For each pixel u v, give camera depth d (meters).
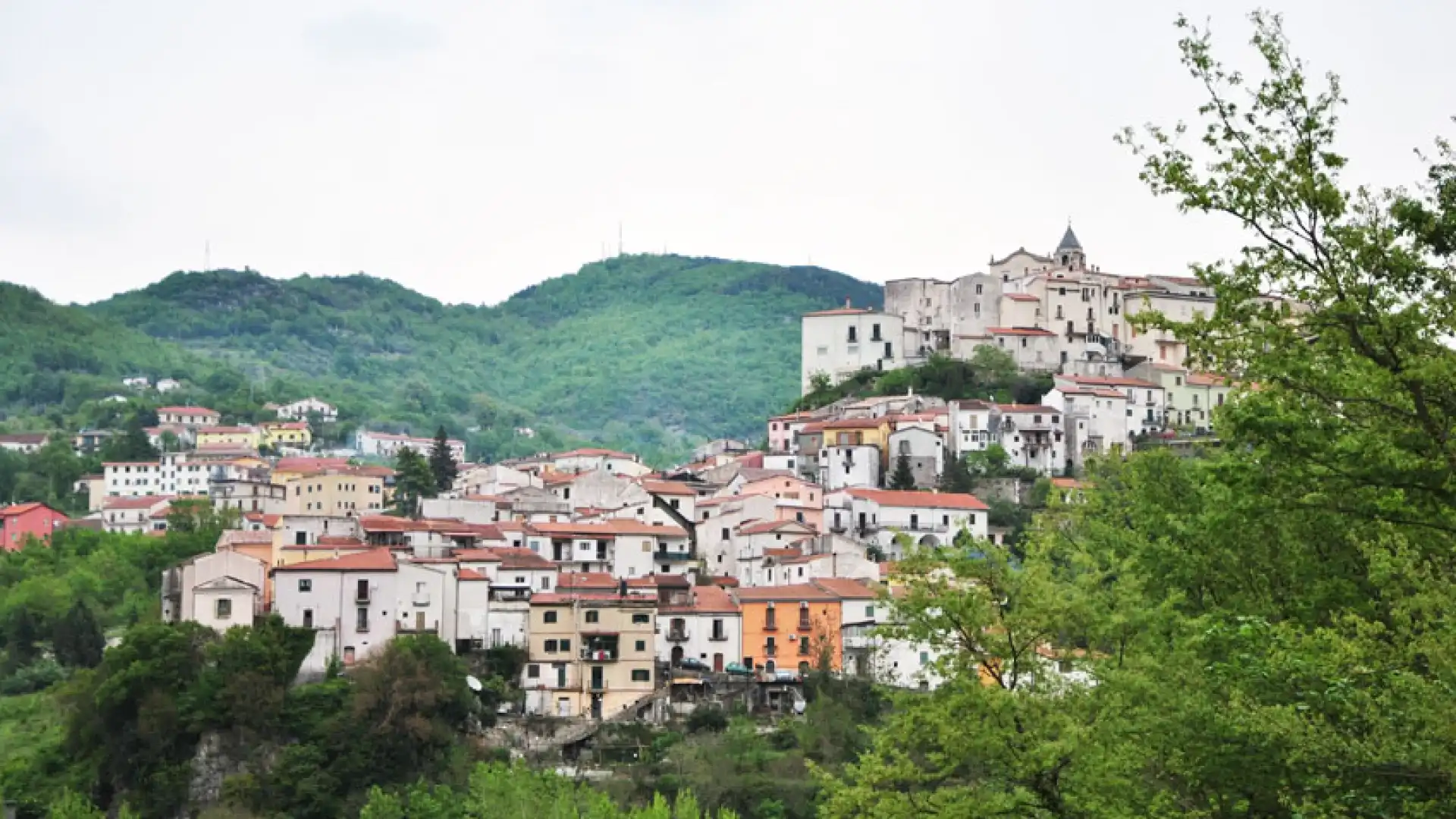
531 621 197.25
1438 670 53.69
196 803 175.25
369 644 193.25
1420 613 59.91
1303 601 67.50
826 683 191.75
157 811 174.62
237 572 196.88
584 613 197.12
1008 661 68.88
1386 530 58.16
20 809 173.88
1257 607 72.44
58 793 176.25
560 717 191.25
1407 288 52.28
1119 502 106.50
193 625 187.38
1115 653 73.56
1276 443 52.91
